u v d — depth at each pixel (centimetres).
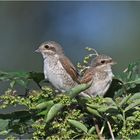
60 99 1162
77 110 1172
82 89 1165
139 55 3406
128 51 3409
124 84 1278
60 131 1149
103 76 1516
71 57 3219
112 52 3372
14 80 1234
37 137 1152
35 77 1270
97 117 1197
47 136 1162
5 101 1166
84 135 1159
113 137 1152
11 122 1189
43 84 1631
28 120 1191
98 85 1509
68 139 1146
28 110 1184
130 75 1289
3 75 1241
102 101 1183
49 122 1159
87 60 1359
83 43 3288
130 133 1148
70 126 1163
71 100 1169
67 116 1169
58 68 1555
